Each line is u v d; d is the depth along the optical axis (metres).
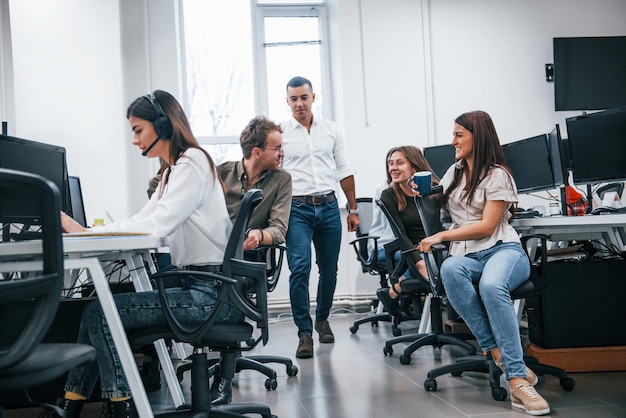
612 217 2.24
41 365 1.07
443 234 2.41
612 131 2.94
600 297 2.72
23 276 2.08
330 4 5.49
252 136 2.80
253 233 2.48
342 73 5.27
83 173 4.54
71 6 4.57
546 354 2.67
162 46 5.05
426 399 2.31
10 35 4.73
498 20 5.45
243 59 5.46
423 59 5.35
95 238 1.38
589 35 5.56
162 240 1.47
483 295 2.20
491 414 2.07
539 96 5.46
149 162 4.85
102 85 4.59
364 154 5.25
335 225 3.56
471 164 2.48
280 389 2.57
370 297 5.18
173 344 3.26
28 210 2.11
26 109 4.49
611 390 2.32
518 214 3.33
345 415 2.13
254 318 1.68
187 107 5.37
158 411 2.27
